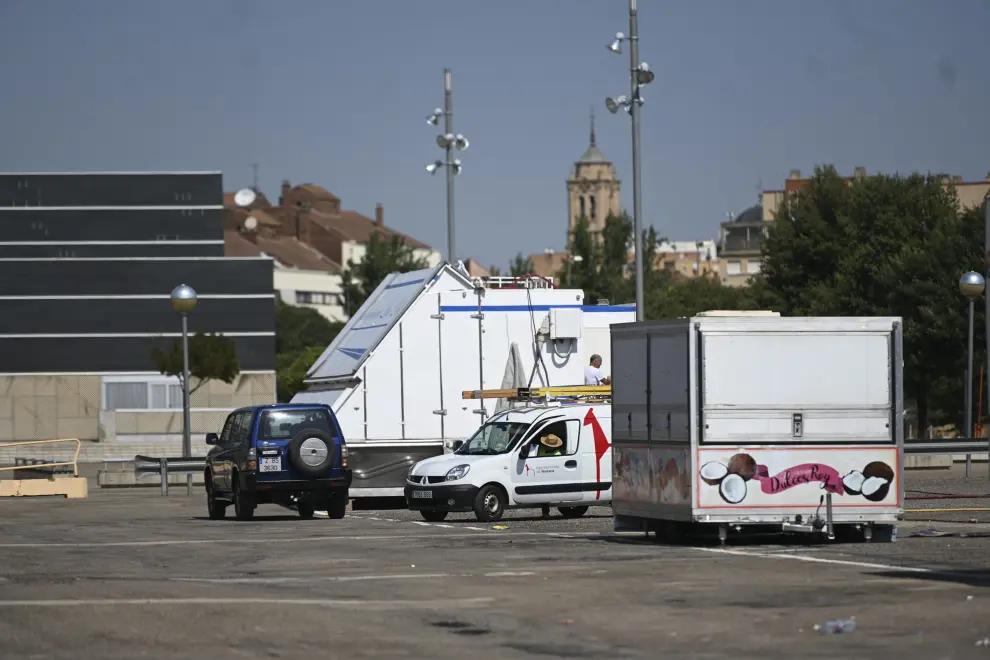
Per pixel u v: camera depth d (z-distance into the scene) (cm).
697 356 4716
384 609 3197
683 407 4756
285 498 6756
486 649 2662
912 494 7406
